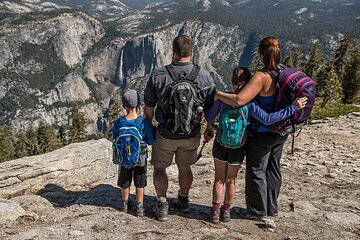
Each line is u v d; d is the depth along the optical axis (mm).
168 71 5105
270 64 5098
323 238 5270
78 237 4848
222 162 5461
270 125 5137
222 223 5641
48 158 8484
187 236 5016
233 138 5168
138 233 5043
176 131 5094
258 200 5703
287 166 9977
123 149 5480
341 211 6438
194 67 5148
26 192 7605
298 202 6719
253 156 5586
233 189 5559
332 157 11203
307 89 4980
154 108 5480
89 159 8820
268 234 5301
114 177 9039
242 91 5031
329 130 16547
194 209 6184
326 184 8289
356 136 15078
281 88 5043
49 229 5066
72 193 7527
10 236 4859
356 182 8523
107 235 4945
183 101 4945
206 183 8188
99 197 6621
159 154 5562
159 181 5707
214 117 5422
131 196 6609
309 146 13102
